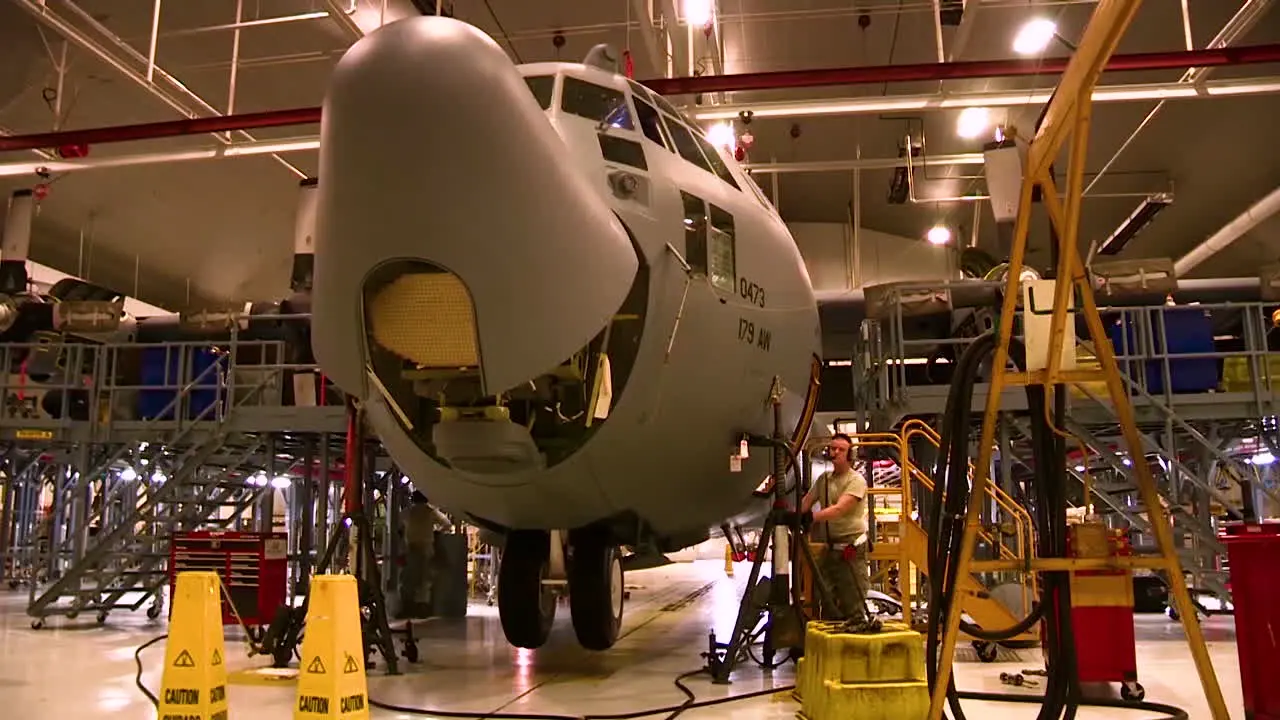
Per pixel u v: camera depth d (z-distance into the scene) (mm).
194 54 14297
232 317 12039
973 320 12258
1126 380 10688
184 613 4609
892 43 15109
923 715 4883
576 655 8133
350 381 5031
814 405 8852
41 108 14898
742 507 8531
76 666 7641
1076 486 14531
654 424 6195
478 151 4566
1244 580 4918
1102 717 5508
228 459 14070
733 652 6621
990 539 9742
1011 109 16656
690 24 12633
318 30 13727
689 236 6430
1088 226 21375
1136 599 11961
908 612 7844
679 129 7312
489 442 5562
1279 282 11445
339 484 16922
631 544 7586
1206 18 13500
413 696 6176
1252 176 17641
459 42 4598
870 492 9047
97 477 12648
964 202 21406
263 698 6188
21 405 12680
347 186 4617
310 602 4180
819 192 22094
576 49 15141
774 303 7270
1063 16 13477
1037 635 8273
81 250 18984
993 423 4309
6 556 17078
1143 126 16156
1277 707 4703
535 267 4727
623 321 5930
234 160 17266
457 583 11797
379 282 4984
